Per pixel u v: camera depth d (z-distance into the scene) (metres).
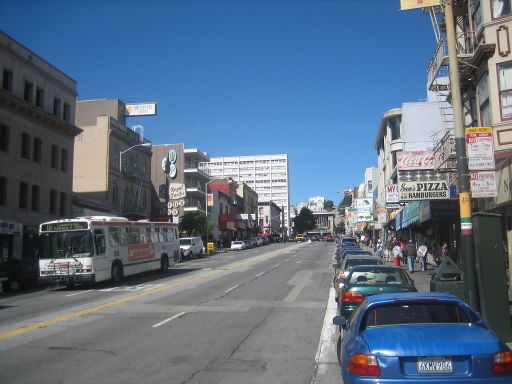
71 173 40.50
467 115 20.30
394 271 11.78
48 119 36.91
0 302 18.95
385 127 49.06
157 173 74.81
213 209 87.12
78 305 16.77
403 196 21.62
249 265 36.34
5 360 8.96
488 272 9.67
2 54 32.59
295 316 13.78
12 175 33.16
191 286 22.05
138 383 7.46
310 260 42.16
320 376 7.82
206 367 8.38
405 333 5.59
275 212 161.88
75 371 8.16
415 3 13.07
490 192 10.06
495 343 5.34
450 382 5.07
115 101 56.91
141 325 12.49
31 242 34.75
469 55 18.09
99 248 23.27
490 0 17.59
